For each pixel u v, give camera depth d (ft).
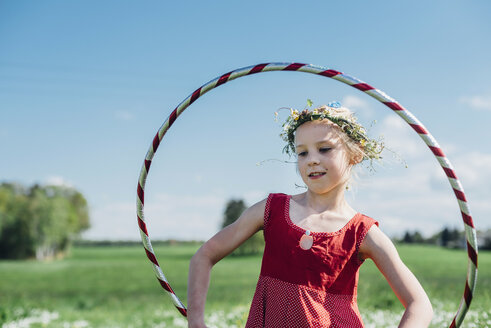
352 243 10.13
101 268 169.99
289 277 9.98
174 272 135.95
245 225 10.97
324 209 10.56
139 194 11.97
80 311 37.14
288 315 9.77
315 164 10.49
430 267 101.71
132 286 92.68
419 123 10.65
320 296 9.79
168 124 11.68
